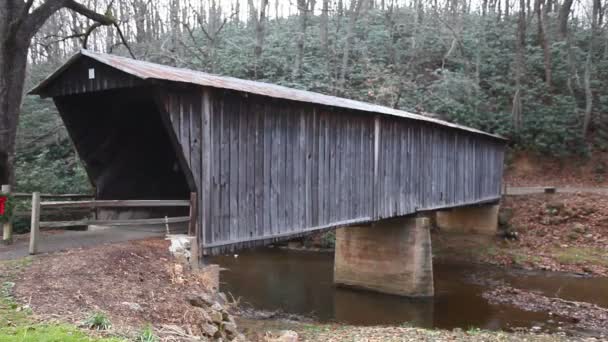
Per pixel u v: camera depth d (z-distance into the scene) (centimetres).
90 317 486
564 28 2903
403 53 3125
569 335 1083
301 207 1098
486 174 2062
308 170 1122
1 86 1087
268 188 1008
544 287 1536
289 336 819
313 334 891
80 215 1332
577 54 2816
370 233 1566
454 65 3038
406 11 3756
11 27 1073
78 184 1622
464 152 1878
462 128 1772
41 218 1286
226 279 1639
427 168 1627
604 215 1967
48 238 850
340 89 2608
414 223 1499
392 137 1445
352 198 1271
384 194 1401
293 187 1076
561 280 1614
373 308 1358
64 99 917
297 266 1833
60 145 1959
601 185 2291
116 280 632
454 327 1176
